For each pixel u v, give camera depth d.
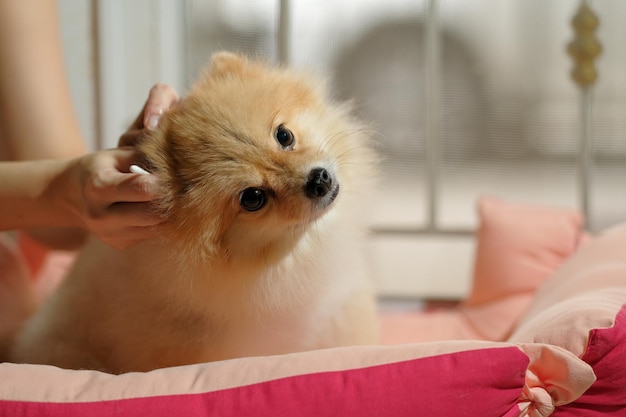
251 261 1.23
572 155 2.68
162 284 1.20
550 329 1.04
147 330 1.23
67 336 1.33
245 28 2.54
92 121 2.38
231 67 1.35
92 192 1.06
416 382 0.91
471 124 2.67
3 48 1.66
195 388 0.95
